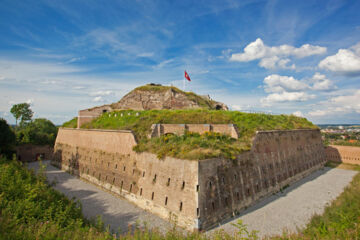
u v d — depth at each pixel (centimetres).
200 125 3388
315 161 5078
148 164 2827
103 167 3703
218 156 2484
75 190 3450
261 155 3281
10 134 5300
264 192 3088
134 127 3616
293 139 4375
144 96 5653
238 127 3603
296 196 3139
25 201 1725
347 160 5681
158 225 2247
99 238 1419
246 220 2350
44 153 6519
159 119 3653
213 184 2333
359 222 1497
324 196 3112
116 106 5622
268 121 4306
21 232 1199
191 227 2094
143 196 2764
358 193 2622
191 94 5847
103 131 3941
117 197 3144
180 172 2364
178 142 2794
